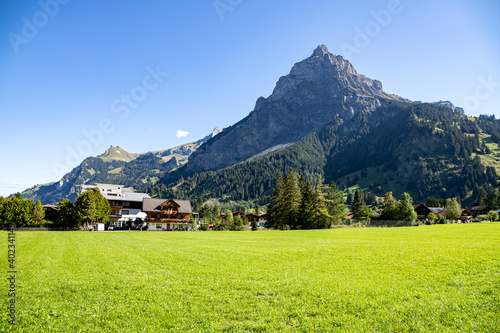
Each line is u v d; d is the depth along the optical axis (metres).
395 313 11.91
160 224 107.19
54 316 12.78
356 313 12.28
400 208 108.06
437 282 16.12
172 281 17.91
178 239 50.53
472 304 12.45
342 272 19.52
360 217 121.12
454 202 136.50
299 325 11.41
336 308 12.90
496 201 161.25
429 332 10.30
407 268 19.75
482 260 20.62
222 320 12.03
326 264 22.36
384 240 40.12
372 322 11.32
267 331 10.96
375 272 19.12
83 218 92.62
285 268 21.25
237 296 14.82
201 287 16.50
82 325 11.75
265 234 66.31
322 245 35.28
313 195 94.94
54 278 19.06
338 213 104.62
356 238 46.94
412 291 14.69
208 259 25.59
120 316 12.55
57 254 29.91
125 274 19.98
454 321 11.00
